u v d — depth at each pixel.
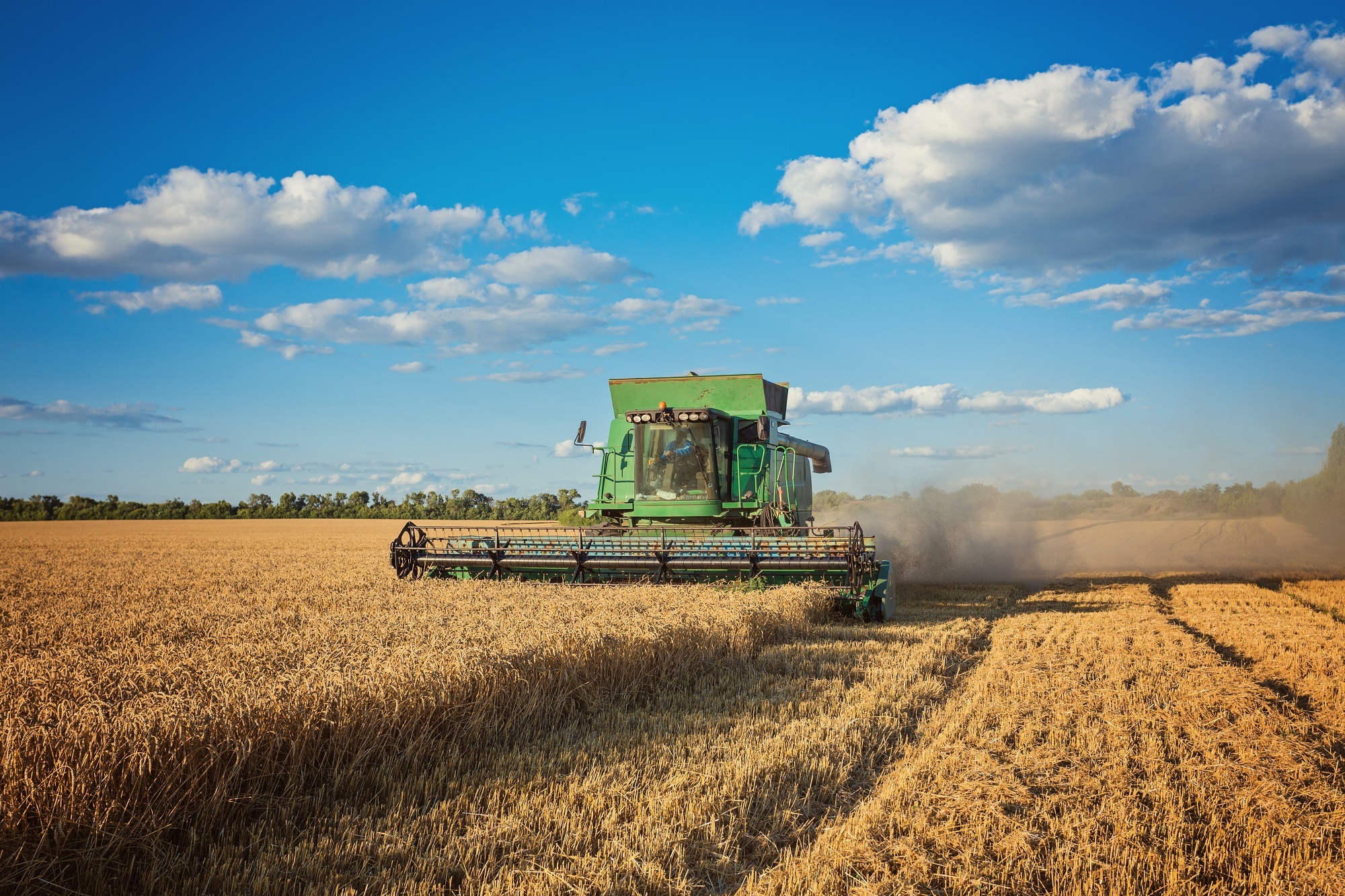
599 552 13.59
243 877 4.18
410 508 91.69
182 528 66.69
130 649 7.54
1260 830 4.86
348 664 6.52
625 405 16.00
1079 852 4.56
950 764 5.98
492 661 6.78
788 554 13.09
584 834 4.68
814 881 4.21
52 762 4.38
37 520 91.19
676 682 8.42
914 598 17.61
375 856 4.46
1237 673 9.19
